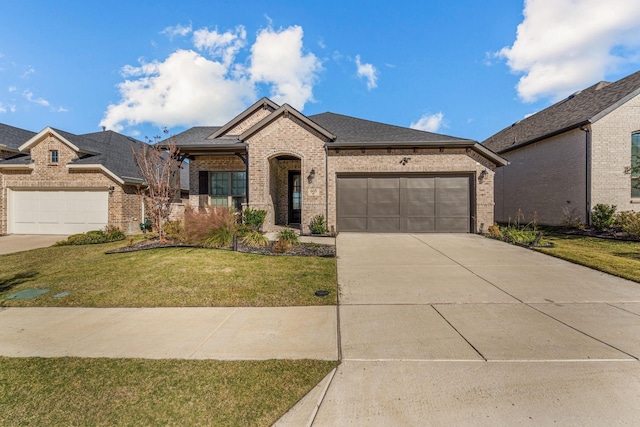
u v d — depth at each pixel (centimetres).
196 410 264
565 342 382
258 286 618
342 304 529
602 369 321
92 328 438
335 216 1377
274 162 1526
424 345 378
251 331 425
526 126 2088
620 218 1276
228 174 1578
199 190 1577
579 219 1455
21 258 908
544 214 1698
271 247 984
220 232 998
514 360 341
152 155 1212
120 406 270
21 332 426
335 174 1382
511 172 1992
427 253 938
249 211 1295
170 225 1158
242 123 1644
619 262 780
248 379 308
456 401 273
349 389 291
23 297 570
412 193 1381
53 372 323
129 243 1069
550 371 319
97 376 314
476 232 1340
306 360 344
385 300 546
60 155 1544
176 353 363
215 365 334
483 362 338
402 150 1364
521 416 253
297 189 1645
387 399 277
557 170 1606
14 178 1566
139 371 323
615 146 1401
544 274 700
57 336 412
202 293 582
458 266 779
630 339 389
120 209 1525
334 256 880
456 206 1373
